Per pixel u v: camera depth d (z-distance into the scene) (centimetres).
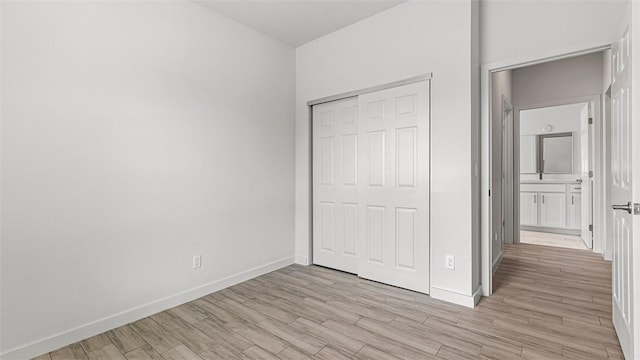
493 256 352
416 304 260
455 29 257
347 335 212
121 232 232
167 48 257
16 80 186
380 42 303
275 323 230
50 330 199
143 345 204
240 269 317
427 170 276
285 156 368
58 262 203
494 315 238
